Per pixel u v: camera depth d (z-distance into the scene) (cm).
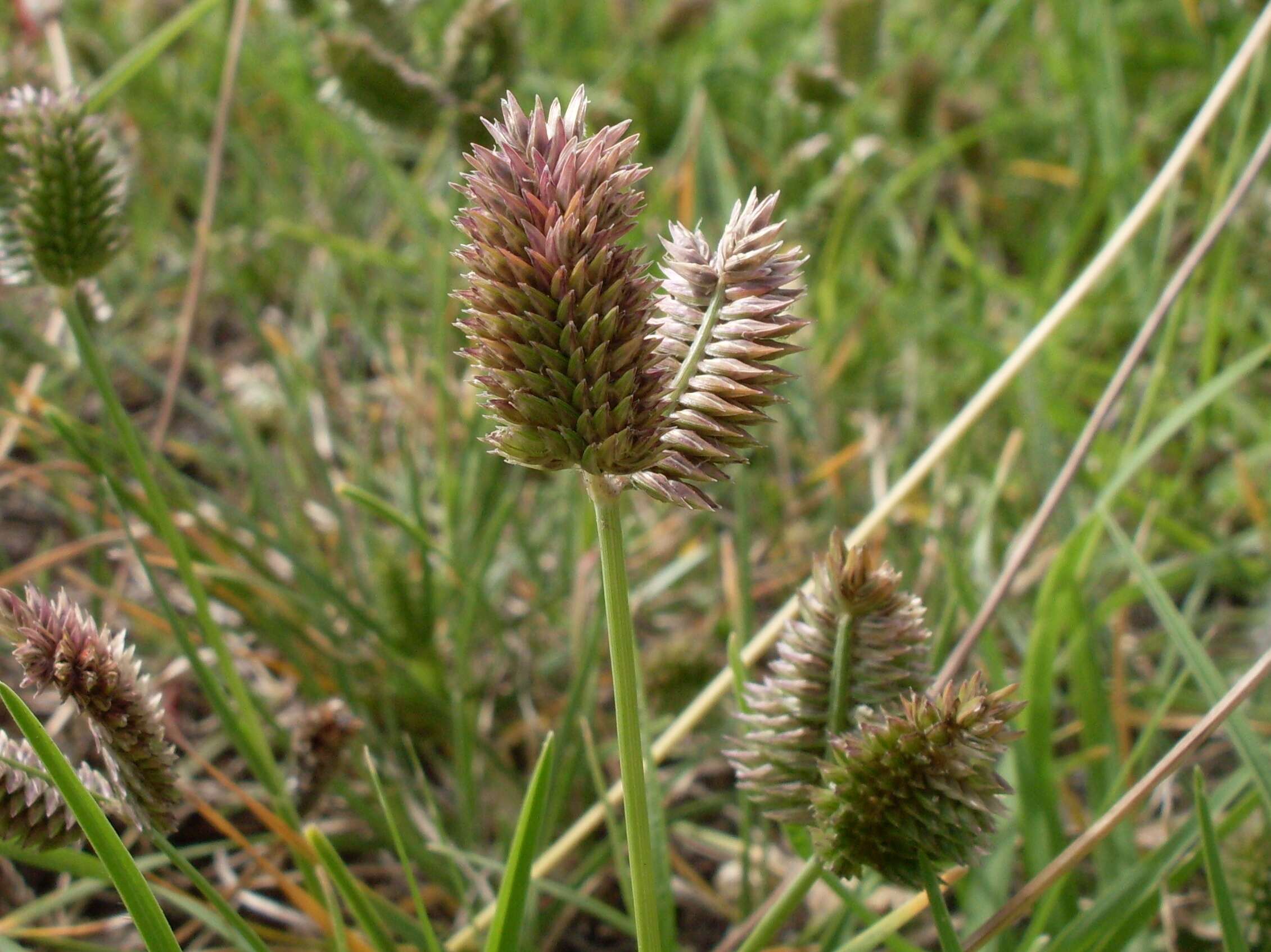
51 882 16
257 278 29
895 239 31
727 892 16
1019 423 23
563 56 36
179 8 30
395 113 17
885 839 9
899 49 36
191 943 15
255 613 16
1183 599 22
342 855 17
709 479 8
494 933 10
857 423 25
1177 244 29
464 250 8
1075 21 34
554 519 22
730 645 12
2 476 21
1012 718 9
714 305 8
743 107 34
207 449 22
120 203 13
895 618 10
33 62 20
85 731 17
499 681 20
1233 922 11
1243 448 24
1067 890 13
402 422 20
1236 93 31
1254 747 12
